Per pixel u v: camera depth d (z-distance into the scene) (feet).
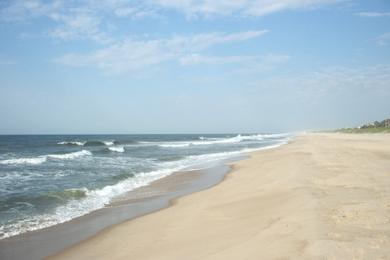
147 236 28.32
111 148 151.84
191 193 48.16
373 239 20.70
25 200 43.29
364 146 110.63
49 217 35.76
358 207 28.27
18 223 33.53
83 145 193.77
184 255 22.26
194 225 29.99
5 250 26.32
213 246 23.17
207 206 37.22
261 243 21.81
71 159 102.78
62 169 76.79
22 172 71.56
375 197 32.30
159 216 34.96
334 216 25.95
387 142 136.77
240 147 167.84
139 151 141.49
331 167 55.98
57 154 121.08
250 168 72.74
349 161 63.93
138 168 78.54
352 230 22.53
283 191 39.34
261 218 28.78
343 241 20.45
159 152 134.62
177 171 72.59
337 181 42.27
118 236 29.04
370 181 41.45
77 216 36.27
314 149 110.01
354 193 34.53
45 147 171.22
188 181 59.31
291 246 20.34
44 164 87.76
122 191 50.16
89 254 25.14
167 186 54.39
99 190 50.37
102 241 27.96
